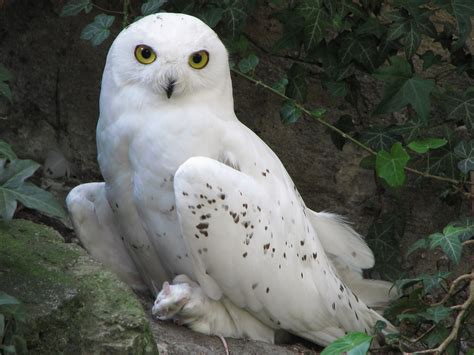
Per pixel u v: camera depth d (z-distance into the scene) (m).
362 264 9.92
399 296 9.88
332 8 10.37
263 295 8.81
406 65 9.96
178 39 8.47
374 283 10.01
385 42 10.59
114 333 7.63
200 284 8.67
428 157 10.40
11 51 11.59
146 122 8.66
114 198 9.08
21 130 11.52
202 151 8.70
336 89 10.82
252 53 10.62
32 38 11.58
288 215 8.97
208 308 8.82
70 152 11.56
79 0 10.29
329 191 11.49
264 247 8.66
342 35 10.62
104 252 9.54
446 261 11.14
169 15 8.67
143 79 8.55
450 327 9.83
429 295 10.79
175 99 8.65
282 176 9.21
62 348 7.52
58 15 11.54
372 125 11.32
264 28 11.44
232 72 11.23
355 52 10.62
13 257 8.19
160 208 8.80
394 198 11.31
